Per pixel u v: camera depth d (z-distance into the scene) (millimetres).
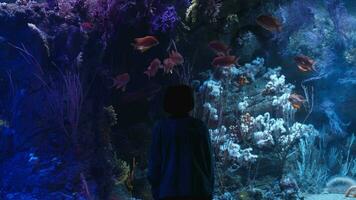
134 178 7258
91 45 7246
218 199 7059
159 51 8203
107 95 7402
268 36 8602
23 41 6586
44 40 6520
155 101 8273
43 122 6070
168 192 2635
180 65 8281
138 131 8062
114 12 7539
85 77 6918
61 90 6355
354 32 9195
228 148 7352
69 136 5922
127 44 8086
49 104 6203
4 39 6465
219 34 8164
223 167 7430
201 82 8281
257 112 8109
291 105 7773
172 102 2814
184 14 7934
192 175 2646
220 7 7895
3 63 6531
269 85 8102
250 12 8289
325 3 9703
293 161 8359
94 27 7332
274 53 8875
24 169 5438
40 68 6465
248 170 7656
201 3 7668
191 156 2682
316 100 9023
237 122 7836
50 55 6684
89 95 6945
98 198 5484
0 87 6531
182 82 7949
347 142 9258
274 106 8133
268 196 7430
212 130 7438
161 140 2768
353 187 7555
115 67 8164
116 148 7707
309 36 9000
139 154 7758
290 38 8891
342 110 9078
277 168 7871
